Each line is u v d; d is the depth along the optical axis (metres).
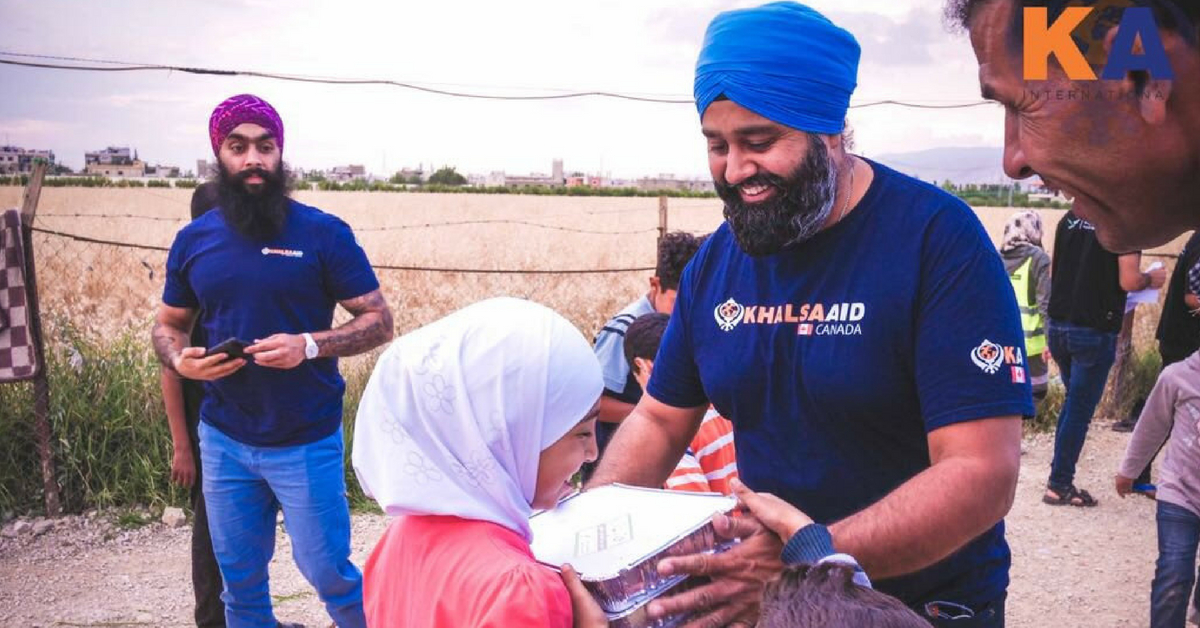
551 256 18.59
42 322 6.71
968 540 1.86
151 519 5.84
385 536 1.87
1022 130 1.11
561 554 1.74
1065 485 6.39
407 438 1.70
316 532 3.83
